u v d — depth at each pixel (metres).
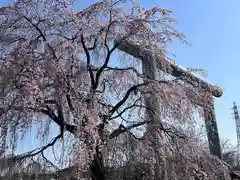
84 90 5.71
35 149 5.96
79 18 6.21
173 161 6.49
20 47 5.68
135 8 6.89
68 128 5.71
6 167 5.74
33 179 5.89
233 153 11.72
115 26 6.74
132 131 6.59
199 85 7.45
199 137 7.24
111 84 6.85
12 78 5.25
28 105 5.06
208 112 7.60
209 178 6.86
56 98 5.46
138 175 6.38
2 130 5.41
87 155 5.07
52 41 5.91
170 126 6.75
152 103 6.73
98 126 5.64
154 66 7.12
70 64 5.73
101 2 6.59
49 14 6.08
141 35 6.80
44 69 5.36
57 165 5.79
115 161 6.25
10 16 6.18
